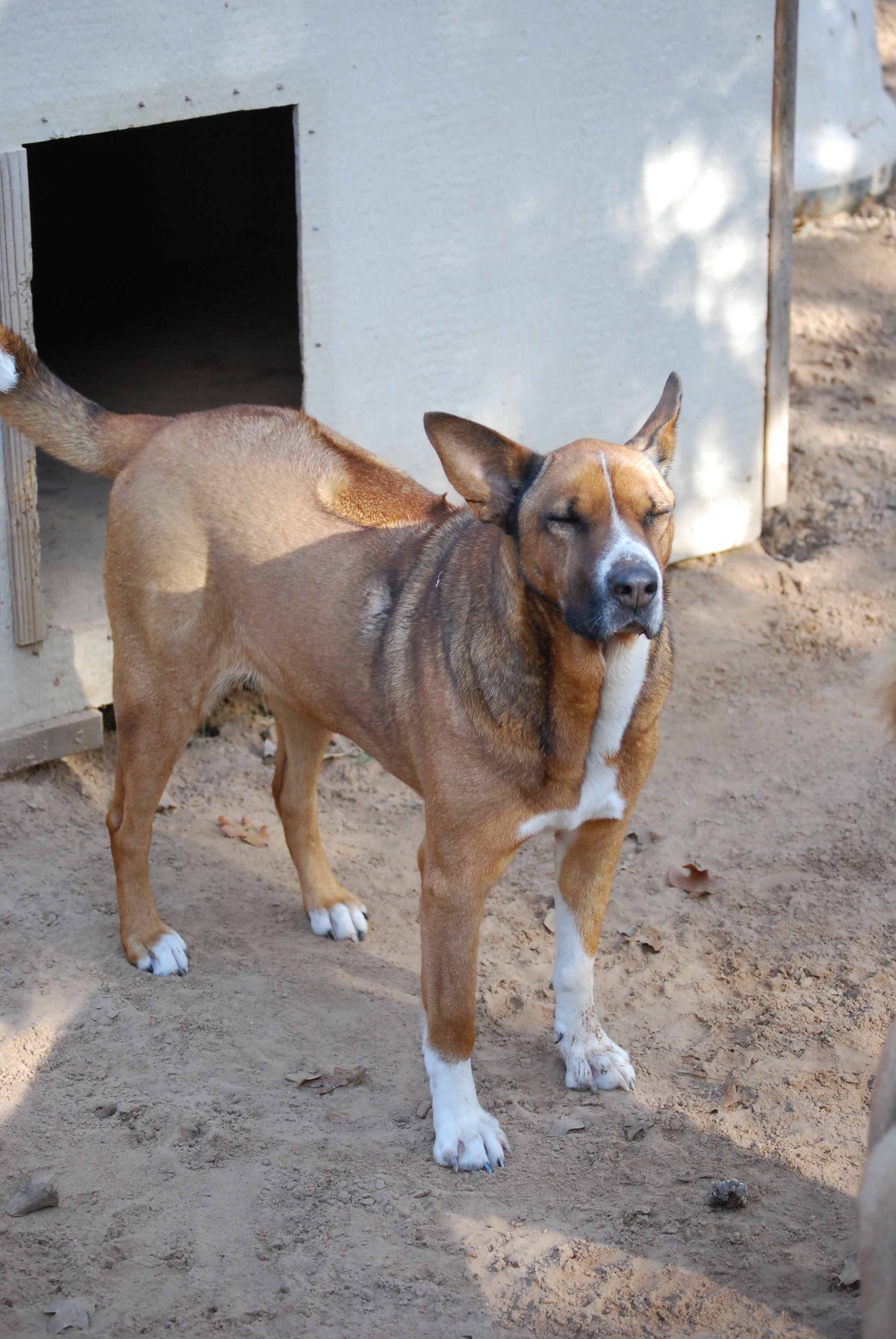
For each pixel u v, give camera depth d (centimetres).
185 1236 254
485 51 336
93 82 306
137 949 293
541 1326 245
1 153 300
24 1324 244
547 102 344
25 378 289
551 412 363
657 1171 263
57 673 324
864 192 550
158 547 284
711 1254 252
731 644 367
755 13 359
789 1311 246
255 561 281
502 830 261
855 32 551
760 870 314
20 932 297
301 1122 270
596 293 360
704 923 304
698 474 381
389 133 332
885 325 484
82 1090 273
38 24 299
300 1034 283
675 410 264
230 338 457
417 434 351
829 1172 262
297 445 284
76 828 320
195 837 321
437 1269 251
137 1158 264
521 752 257
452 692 259
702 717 350
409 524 281
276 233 540
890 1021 283
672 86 355
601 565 247
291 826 302
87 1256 251
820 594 379
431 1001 264
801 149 536
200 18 311
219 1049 280
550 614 254
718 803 330
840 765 337
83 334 464
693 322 371
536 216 350
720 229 369
